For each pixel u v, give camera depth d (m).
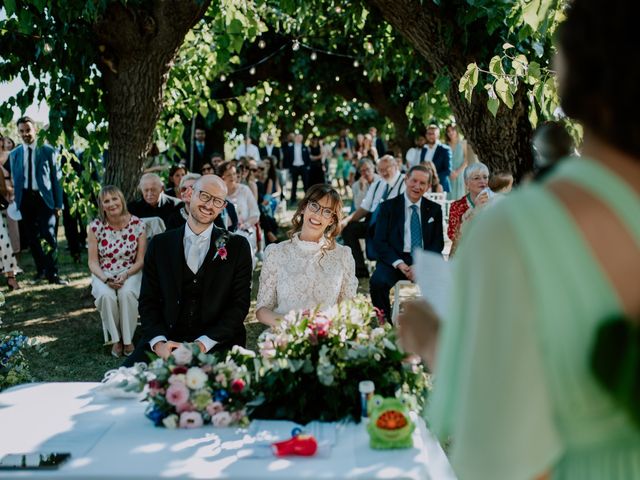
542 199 0.76
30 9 5.41
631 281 0.73
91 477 1.77
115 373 2.64
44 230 7.64
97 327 6.04
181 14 5.62
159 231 5.83
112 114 6.07
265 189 11.17
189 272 3.60
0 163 8.11
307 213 3.54
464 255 0.81
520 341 0.73
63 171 7.05
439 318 1.08
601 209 0.74
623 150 0.76
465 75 3.93
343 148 20.66
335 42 10.45
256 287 7.55
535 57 4.89
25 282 7.80
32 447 1.97
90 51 5.66
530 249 0.73
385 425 1.95
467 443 0.76
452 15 4.81
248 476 1.77
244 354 2.46
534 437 0.74
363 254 7.84
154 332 3.52
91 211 6.88
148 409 2.23
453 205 5.52
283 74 12.03
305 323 2.40
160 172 7.75
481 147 5.08
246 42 10.92
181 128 7.57
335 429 2.13
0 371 3.54
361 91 12.09
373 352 2.25
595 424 0.74
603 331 0.71
